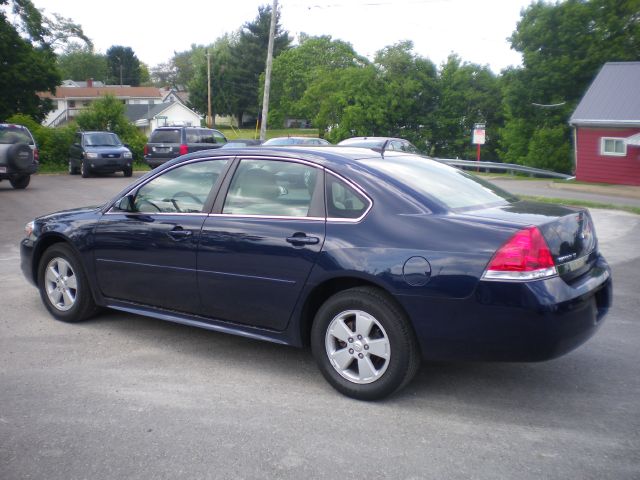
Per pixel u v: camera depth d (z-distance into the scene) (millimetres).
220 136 25719
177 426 3832
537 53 39438
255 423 3883
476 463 3406
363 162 4582
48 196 17641
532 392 4410
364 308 4145
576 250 4164
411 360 4094
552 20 38812
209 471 3316
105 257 5484
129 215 5371
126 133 33062
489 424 3898
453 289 3850
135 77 127188
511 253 3773
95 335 5594
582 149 31016
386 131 49281
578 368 4859
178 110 73750
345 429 3814
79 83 107625
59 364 4863
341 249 4207
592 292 4082
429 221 4066
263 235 4547
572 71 38094
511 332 3783
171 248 5023
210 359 5043
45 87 35344
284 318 4523
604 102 30656
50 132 30906
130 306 5457
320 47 76750
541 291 3734
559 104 39219
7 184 21859
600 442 3658
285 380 4617
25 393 4301
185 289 5004
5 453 3496
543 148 39594
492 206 4480
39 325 5852
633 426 3873
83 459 3434
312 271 4309
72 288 5867
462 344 3908
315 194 4492
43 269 6023
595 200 20125
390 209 4195
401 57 49125
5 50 33531
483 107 50000
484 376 4711
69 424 3844
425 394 4371
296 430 3793
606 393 4391
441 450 3553
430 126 49969
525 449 3570
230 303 4770
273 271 4488
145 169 31234
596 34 37844
